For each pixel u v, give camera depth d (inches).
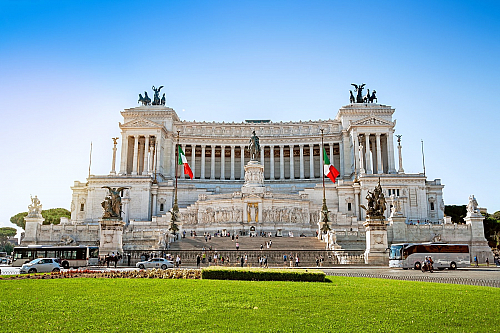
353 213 4606.3
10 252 6850.4
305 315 797.2
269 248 2950.3
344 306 882.8
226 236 3644.2
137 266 2074.3
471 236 3233.3
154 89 5885.8
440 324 738.2
